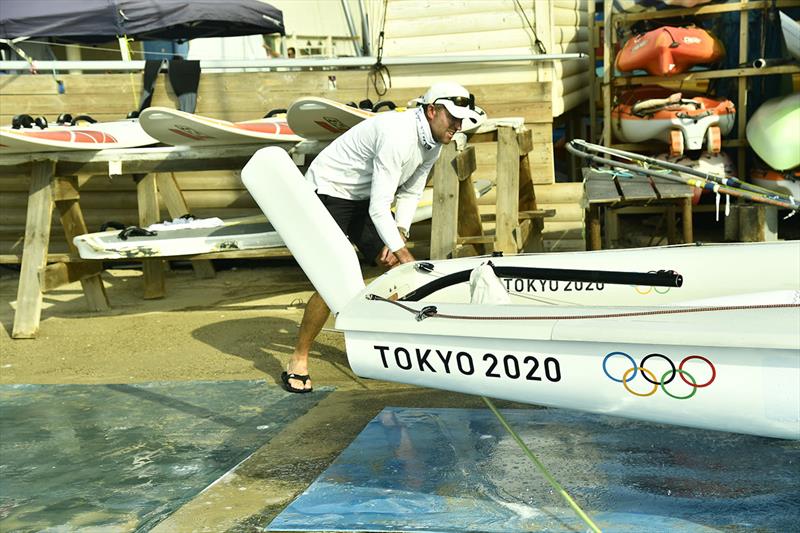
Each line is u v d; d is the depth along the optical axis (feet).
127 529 10.09
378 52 25.72
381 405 13.99
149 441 13.12
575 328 9.03
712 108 24.58
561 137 34.60
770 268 12.16
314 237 11.85
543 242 25.63
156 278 23.97
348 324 10.39
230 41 40.45
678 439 11.57
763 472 10.36
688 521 9.21
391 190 13.34
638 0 25.89
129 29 26.91
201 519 10.11
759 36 27.71
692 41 24.52
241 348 18.26
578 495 10.03
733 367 8.32
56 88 26.63
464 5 25.82
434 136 13.20
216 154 21.04
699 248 12.60
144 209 25.40
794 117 23.32
